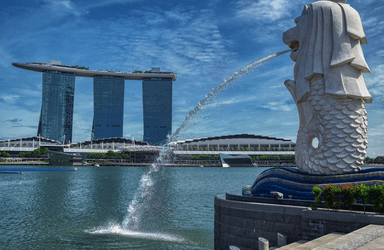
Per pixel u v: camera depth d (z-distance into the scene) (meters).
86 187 71.50
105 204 45.34
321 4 20.27
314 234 15.48
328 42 19.67
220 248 18.97
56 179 97.12
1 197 52.97
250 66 22.44
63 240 25.92
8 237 26.92
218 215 19.41
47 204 45.19
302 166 20.55
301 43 20.84
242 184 81.19
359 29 19.33
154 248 23.83
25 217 35.38
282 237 16.05
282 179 19.88
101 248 24.02
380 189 14.70
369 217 14.23
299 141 21.05
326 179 18.86
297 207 16.44
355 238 11.36
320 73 19.56
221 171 163.50
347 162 19.03
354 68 19.53
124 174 127.19
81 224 31.77
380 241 12.06
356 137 19.20
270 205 17.08
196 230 29.61
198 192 61.34
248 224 17.64
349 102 19.34
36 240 26.09
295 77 21.30
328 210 16.03
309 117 20.44
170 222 32.91
